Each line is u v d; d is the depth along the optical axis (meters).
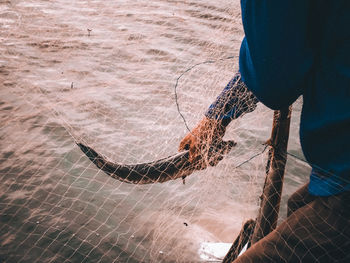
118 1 6.51
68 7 6.17
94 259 2.57
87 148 1.91
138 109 3.87
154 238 2.77
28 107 3.98
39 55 4.78
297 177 3.39
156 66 4.57
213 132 1.80
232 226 2.88
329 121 1.17
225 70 2.97
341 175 1.19
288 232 1.30
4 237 2.64
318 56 1.16
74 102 4.08
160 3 6.38
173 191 3.20
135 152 3.31
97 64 4.73
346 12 1.07
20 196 3.01
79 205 3.01
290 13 1.04
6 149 3.45
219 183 2.82
